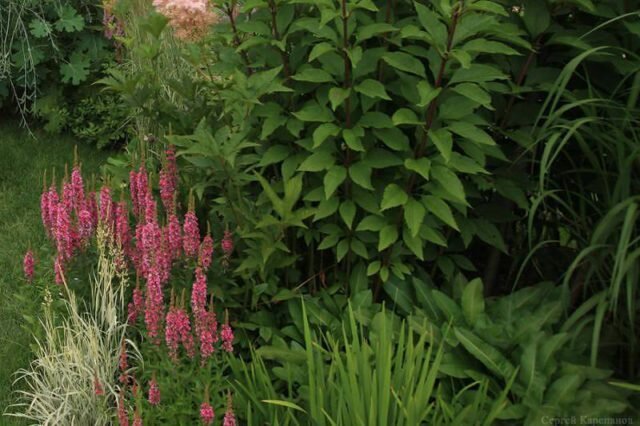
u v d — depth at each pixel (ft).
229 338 9.55
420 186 10.43
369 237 10.55
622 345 10.02
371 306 10.55
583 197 10.22
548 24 9.81
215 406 9.27
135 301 10.47
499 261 11.96
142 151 11.25
